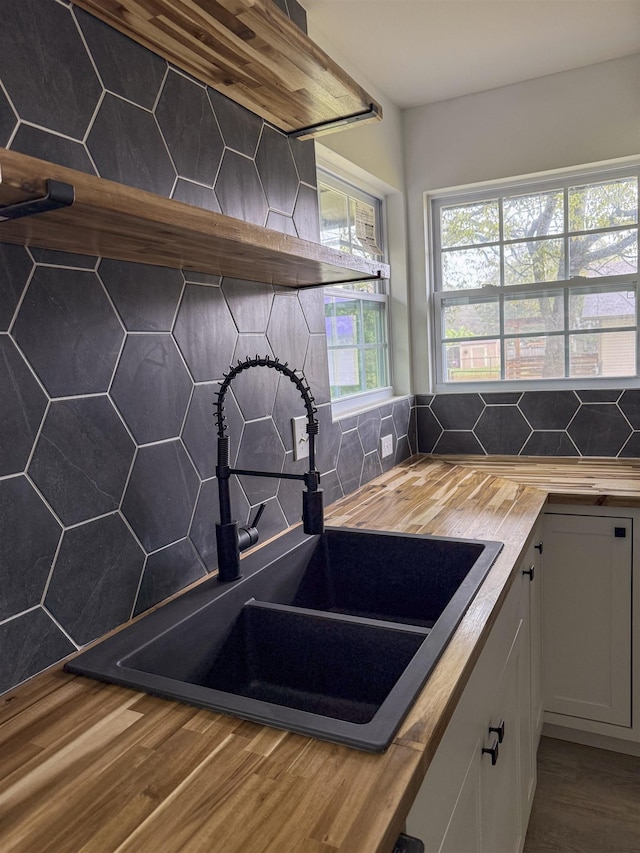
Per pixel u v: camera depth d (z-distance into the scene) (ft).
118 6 3.31
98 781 2.27
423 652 3.08
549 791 6.37
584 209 8.66
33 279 3.10
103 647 3.33
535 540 6.04
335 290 7.75
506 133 8.45
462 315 9.52
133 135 3.68
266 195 5.08
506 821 4.60
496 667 4.12
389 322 9.42
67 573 3.28
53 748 2.48
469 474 7.80
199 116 4.26
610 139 7.91
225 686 3.89
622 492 6.46
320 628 3.77
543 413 8.77
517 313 9.20
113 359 3.58
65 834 2.01
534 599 6.06
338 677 3.71
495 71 7.84
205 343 4.38
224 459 4.14
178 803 2.13
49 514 3.19
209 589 4.09
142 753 2.42
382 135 8.30
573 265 8.82
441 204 9.43
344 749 2.39
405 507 6.17
